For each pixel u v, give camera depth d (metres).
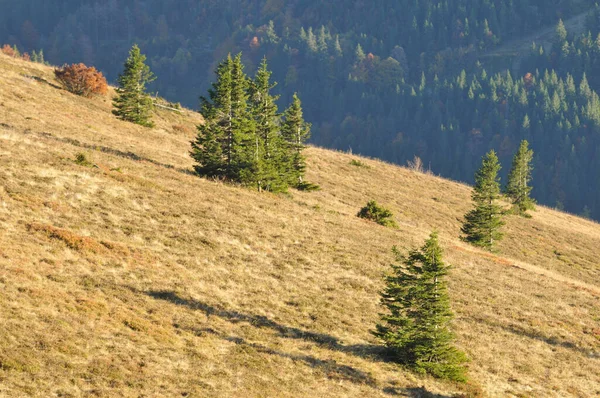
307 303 46.00
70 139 74.19
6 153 57.59
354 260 57.12
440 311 40.66
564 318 55.44
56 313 34.00
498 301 55.94
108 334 33.78
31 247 41.00
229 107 73.50
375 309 47.84
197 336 36.84
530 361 45.62
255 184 74.12
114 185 57.84
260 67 77.75
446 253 68.06
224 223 57.00
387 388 36.75
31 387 27.44
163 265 45.09
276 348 38.00
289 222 63.41
